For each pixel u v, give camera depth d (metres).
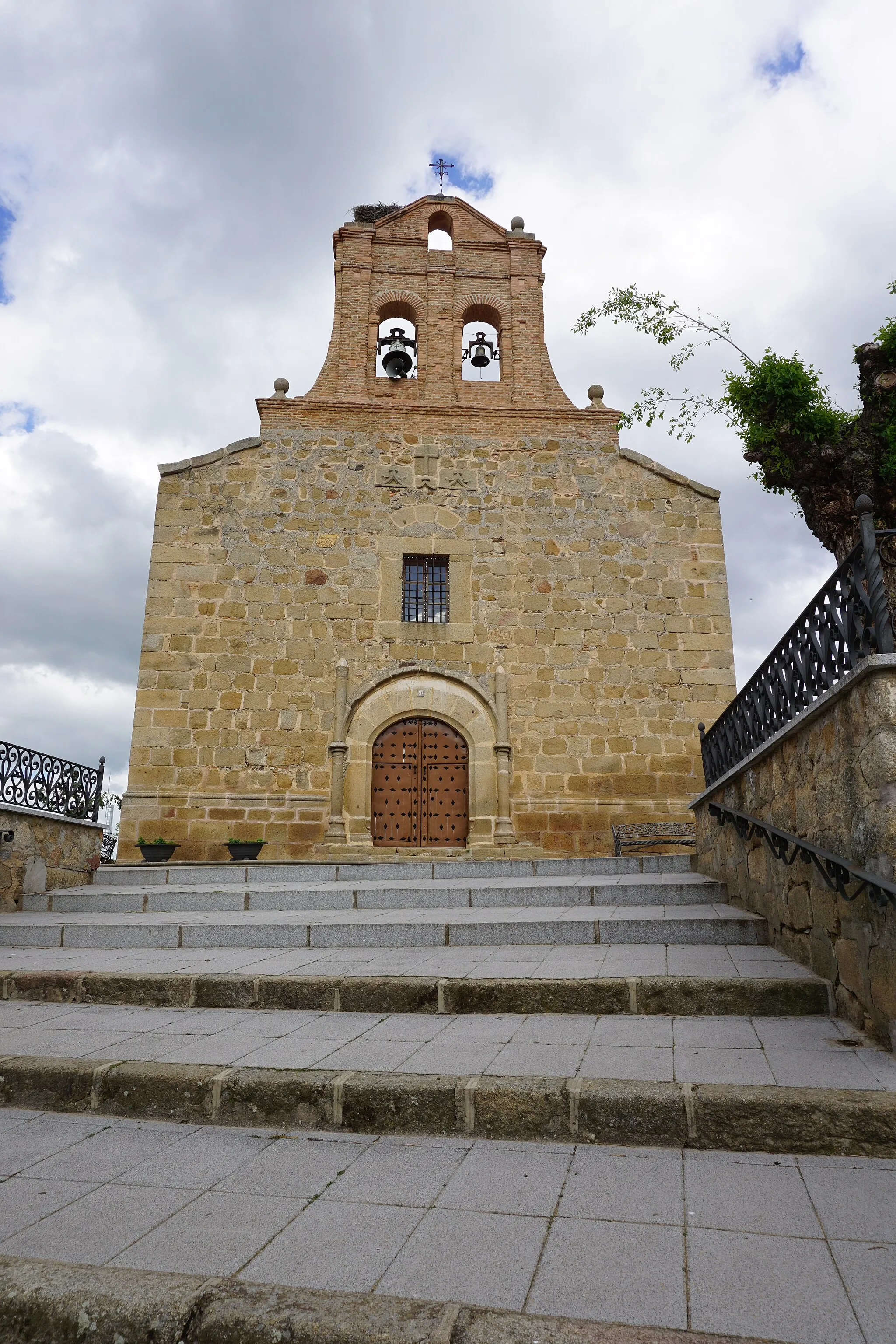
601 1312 2.16
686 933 6.13
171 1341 2.19
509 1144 3.31
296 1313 2.16
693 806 9.25
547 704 13.63
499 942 6.28
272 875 9.51
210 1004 5.18
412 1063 3.86
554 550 14.34
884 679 3.91
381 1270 2.40
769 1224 2.58
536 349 15.73
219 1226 2.68
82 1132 3.53
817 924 4.86
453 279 16.09
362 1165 3.14
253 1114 3.61
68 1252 2.54
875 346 8.38
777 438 8.78
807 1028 4.27
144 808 12.62
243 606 13.61
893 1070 3.54
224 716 13.11
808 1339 2.03
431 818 13.27
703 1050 3.92
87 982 5.36
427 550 14.20
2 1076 3.91
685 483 14.73
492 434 14.88
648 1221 2.64
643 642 13.97
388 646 13.71
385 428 14.73
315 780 13.00
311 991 5.07
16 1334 2.29
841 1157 3.08
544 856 12.82
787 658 5.43
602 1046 4.05
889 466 8.20
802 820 5.14
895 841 3.75
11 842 8.43
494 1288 2.29
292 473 14.33
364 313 15.66
